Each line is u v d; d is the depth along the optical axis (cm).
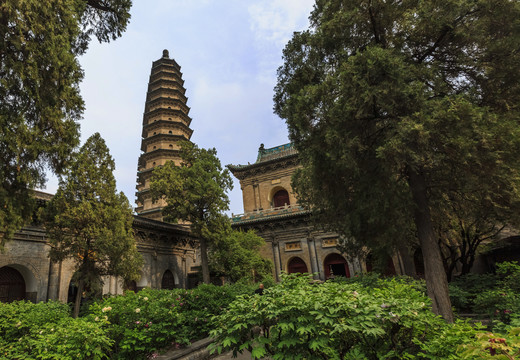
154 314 838
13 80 768
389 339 435
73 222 1315
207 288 1186
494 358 254
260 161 3906
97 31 1333
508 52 798
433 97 898
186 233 2752
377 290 492
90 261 1371
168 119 3956
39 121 871
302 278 516
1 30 723
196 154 2559
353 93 795
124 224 1512
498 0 733
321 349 383
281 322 384
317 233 2970
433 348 377
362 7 894
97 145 1518
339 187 1074
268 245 3136
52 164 930
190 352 842
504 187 741
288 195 3569
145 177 3644
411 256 1539
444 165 812
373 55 762
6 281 1498
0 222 787
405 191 876
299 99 896
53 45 827
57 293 1620
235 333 414
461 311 1120
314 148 951
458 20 807
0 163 781
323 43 987
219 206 2311
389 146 730
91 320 732
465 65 877
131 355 746
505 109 858
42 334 712
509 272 1203
